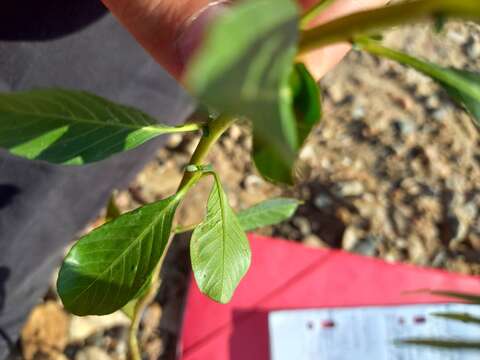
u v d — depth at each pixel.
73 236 0.29
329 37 0.07
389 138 0.39
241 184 0.36
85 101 0.11
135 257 0.12
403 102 0.41
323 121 0.40
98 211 0.30
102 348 0.31
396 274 0.31
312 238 0.35
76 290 0.12
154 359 0.31
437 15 0.07
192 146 0.36
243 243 0.13
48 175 0.25
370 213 0.36
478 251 0.36
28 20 0.23
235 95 0.05
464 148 0.39
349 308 0.30
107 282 0.12
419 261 0.35
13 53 0.24
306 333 0.30
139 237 0.12
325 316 0.30
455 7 0.06
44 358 0.30
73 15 0.24
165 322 0.32
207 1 0.14
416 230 0.36
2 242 0.25
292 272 0.31
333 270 0.31
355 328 0.30
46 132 0.10
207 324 0.30
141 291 0.12
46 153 0.11
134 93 0.28
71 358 0.30
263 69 0.05
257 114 0.05
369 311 0.30
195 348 0.30
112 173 0.29
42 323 0.30
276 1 0.05
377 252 0.35
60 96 0.10
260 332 0.30
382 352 0.30
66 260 0.12
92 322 0.31
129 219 0.12
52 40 0.24
